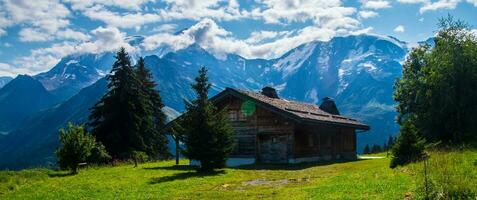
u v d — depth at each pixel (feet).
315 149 157.28
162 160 182.19
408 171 80.94
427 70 164.96
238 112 150.10
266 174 107.14
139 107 188.03
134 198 73.97
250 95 145.69
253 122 147.13
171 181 94.02
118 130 178.60
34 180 101.40
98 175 108.88
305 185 81.00
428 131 155.43
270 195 71.67
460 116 147.43
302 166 128.06
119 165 145.59
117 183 92.68
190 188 84.02
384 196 59.77
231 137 115.96
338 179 83.66
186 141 113.60
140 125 183.83
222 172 111.55
